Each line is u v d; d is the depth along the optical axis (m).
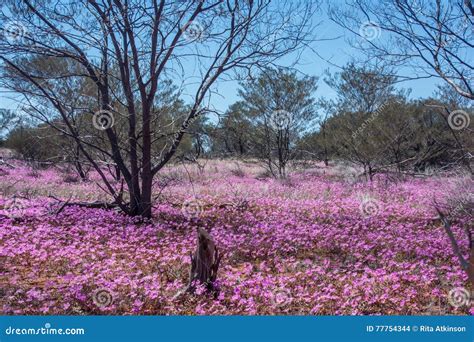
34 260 7.68
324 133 24.92
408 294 6.33
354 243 9.35
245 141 22.59
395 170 23.09
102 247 8.76
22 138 25.06
